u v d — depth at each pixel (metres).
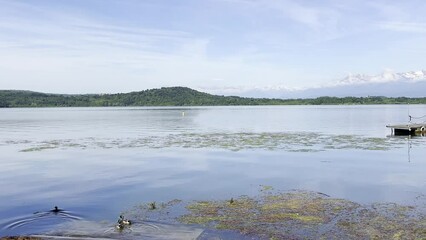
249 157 40.31
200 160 38.94
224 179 29.88
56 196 25.67
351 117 124.75
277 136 60.69
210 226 19.11
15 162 38.97
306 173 31.59
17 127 88.69
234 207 22.16
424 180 28.62
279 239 17.30
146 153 44.34
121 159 40.34
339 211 21.00
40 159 40.75
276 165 35.38
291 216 20.33
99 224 19.81
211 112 189.12
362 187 26.58
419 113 154.38
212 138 58.91
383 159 38.16
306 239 17.22
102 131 75.44
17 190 27.47
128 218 20.64
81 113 192.38
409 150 44.34
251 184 27.97
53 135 67.75
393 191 25.34
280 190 25.98
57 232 18.73
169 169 34.44
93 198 25.00
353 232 17.88
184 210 21.86
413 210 20.98
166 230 18.67
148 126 88.12
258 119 116.75
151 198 24.66
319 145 49.16
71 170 34.53
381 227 18.42
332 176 30.34
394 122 96.19
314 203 22.61
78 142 56.16
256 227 18.81
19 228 19.56
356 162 36.47
